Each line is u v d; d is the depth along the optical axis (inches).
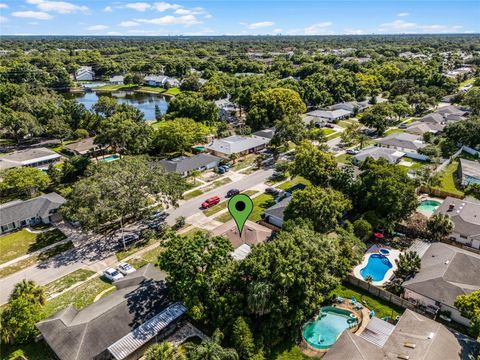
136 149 3786.9
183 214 2674.7
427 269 1866.4
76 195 2237.9
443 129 4360.2
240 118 5654.5
